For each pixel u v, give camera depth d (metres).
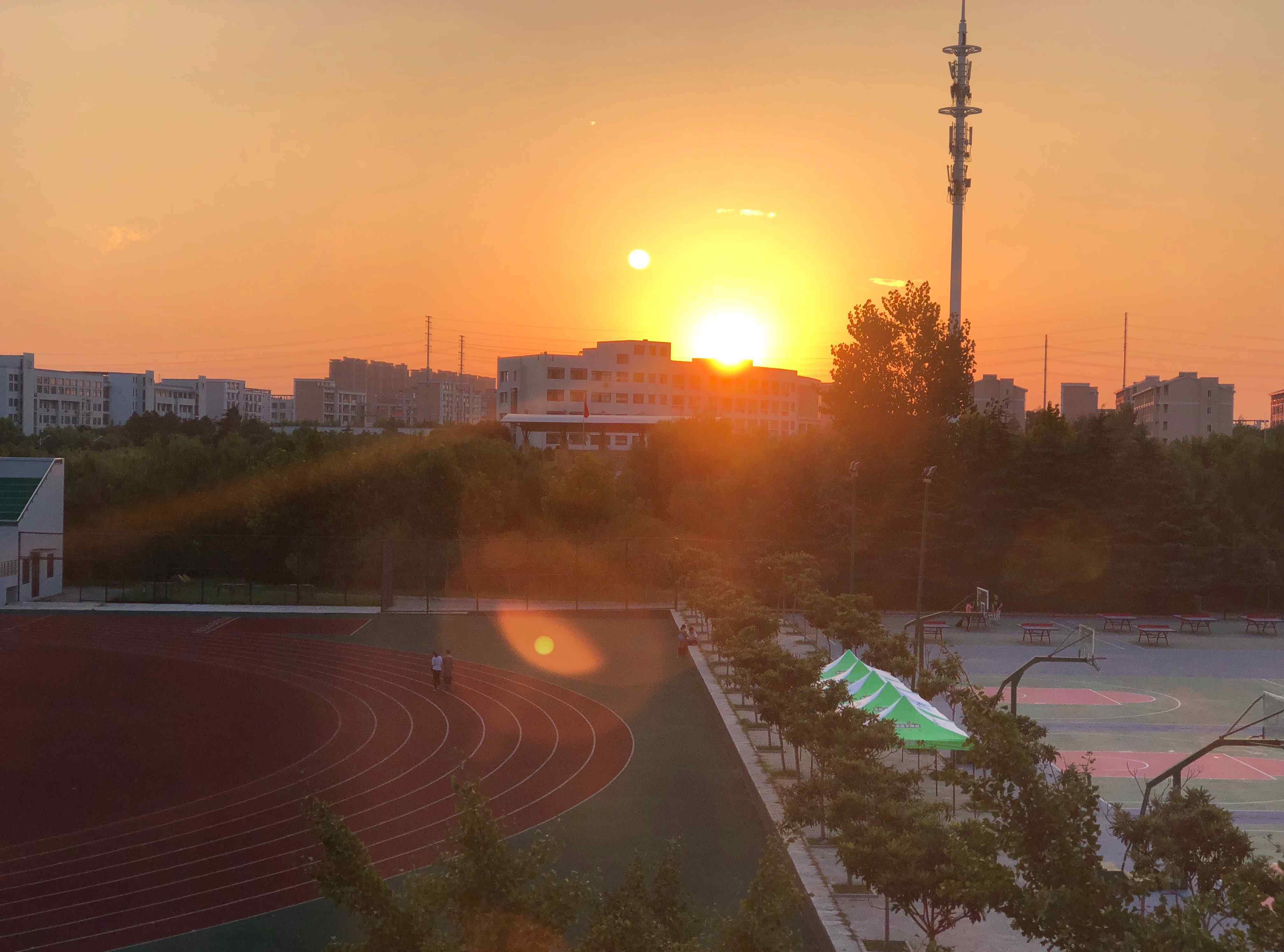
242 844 24.17
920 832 17.38
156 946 19.17
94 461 83.00
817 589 56.88
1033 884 13.40
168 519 78.44
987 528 71.44
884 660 38.28
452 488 74.88
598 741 34.00
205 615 59.91
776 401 168.25
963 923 19.77
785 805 24.28
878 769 21.33
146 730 34.44
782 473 75.19
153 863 23.05
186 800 27.34
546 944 13.05
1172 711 39.69
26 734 33.91
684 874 22.80
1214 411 153.38
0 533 61.38
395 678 43.38
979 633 59.91
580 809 27.31
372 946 13.00
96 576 72.06
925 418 73.81
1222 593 70.56
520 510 78.06
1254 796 28.91
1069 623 64.00
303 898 21.25
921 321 74.62
